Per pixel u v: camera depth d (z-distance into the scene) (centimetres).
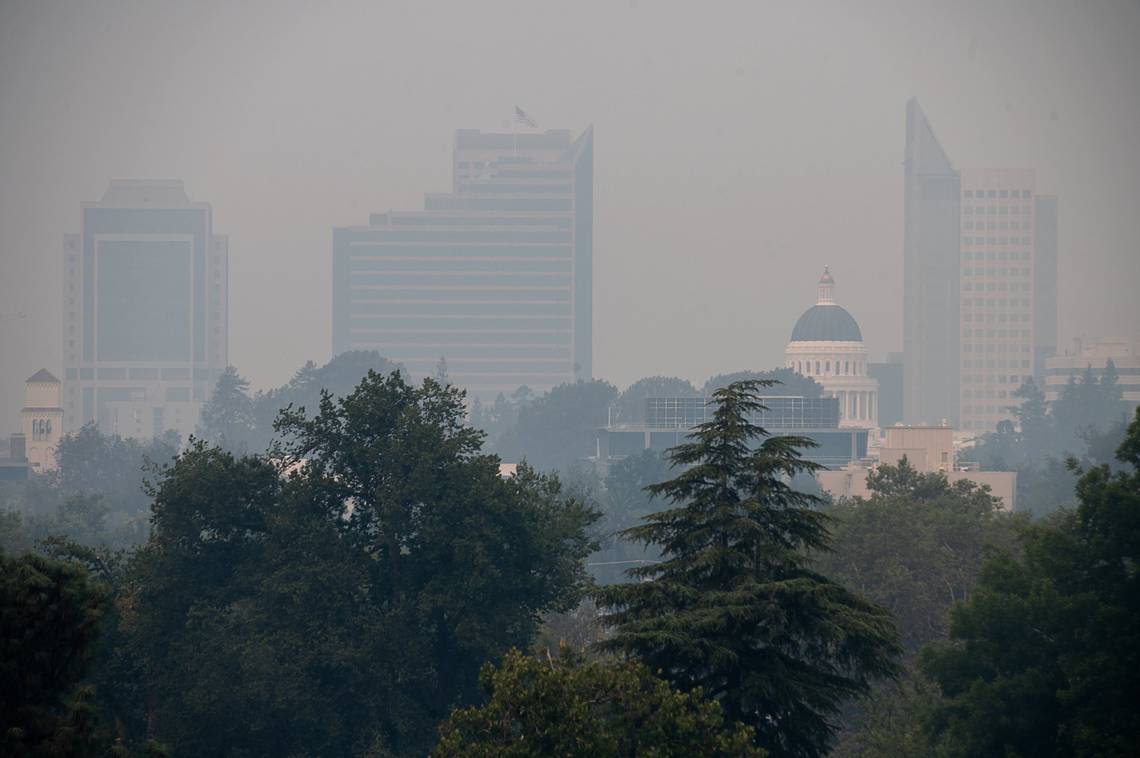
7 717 19362
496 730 19900
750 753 19738
